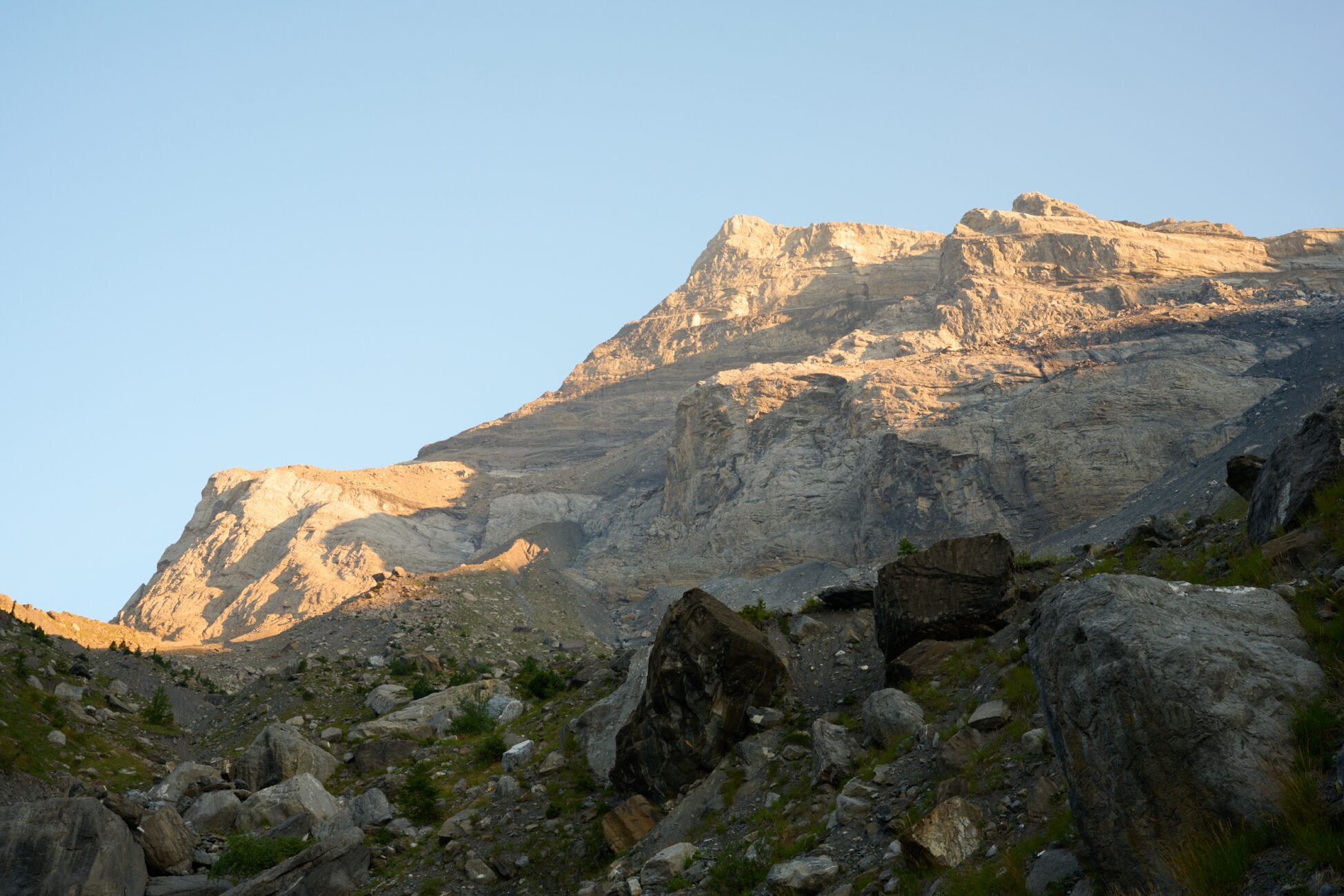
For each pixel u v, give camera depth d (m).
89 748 43.88
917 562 26.39
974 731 19.19
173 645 135.12
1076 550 29.06
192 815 36.16
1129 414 186.00
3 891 26.48
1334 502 17.22
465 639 100.56
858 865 17.50
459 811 31.91
